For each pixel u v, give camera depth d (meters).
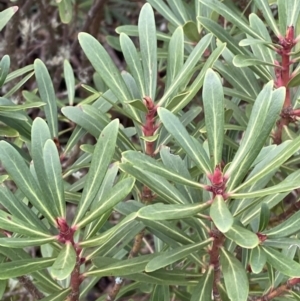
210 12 0.74
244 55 0.58
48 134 0.47
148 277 0.55
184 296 0.68
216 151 0.47
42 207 0.47
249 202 0.53
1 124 0.60
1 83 0.58
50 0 1.08
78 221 0.47
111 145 0.47
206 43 0.54
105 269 0.52
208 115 0.47
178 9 0.74
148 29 0.56
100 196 0.51
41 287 0.66
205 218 0.51
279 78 0.60
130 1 1.24
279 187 0.44
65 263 0.43
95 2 0.98
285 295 0.57
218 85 0.47
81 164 0.63
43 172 0.47
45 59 1.20
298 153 0.65
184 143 0.47
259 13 0.88
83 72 1.13
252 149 0.46
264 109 0.45
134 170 0.48
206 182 0.54
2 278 0.44
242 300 0.45
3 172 0.80
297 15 0.59
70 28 1.17
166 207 0.45
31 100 0.74
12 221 0.46
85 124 0.57
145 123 0.57
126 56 0.56
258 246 0.47
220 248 0.51
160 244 0.68
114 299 0.65
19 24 1.05
